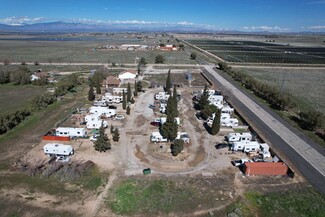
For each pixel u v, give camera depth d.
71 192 41.94
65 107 83.00
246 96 98.06
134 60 183.50
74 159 51.56
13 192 41.66
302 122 73.31
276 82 125.06
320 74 148.25
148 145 58.12
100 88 100.06
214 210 38.62
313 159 52.91
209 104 79.31
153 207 38.88
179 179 45.75
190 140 61.41
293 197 41.69
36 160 51.06
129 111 77.00
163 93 92.62
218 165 50.81
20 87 108.19
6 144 57.84
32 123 69.69
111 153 54.34
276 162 49.94
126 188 42.88
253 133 65.75
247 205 40.00
